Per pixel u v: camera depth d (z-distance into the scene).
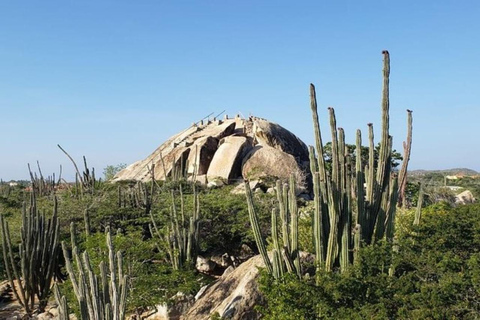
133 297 16.84
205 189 42.00
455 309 10.17
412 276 11.89
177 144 54.16
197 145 50.25
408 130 15.14
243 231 27.33
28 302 22.12
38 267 22.28
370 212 14.63
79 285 13.20
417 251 13.34
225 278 17.62
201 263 27.09
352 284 11.28
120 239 18.22
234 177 47.25
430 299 10.38
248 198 14.38
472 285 10.69
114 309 12.94
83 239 25.12
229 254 28.09
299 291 11.42
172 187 40.31
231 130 54.47
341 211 13.93
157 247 22.20
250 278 15.47
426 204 38.44
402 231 17.09
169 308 18.20
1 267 25.64
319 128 14.24
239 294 15.17
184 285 17.73
